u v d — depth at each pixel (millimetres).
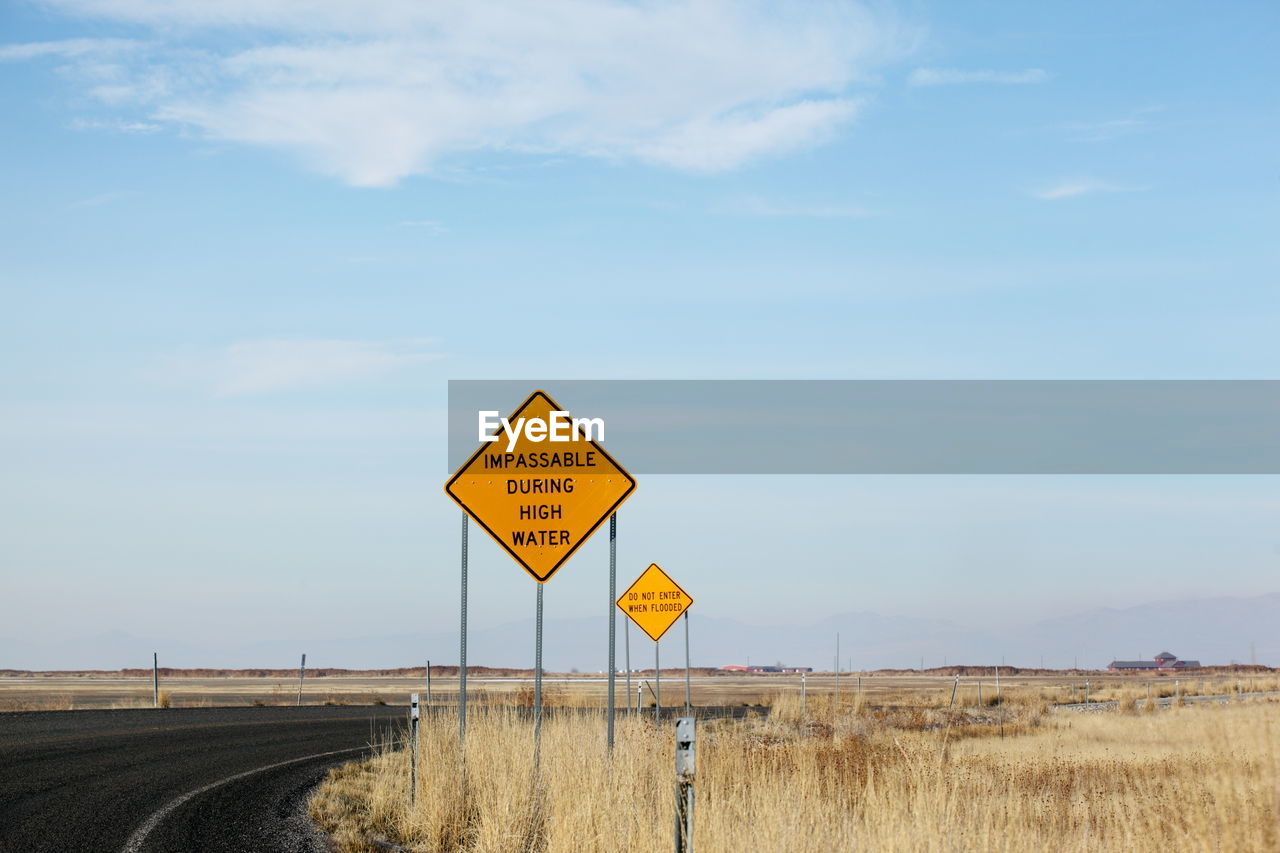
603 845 9781
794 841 9125
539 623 13648
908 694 63750
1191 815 8961
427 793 12750
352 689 77250
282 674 156250
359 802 15328
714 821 9516
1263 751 8562
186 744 22578
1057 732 30359
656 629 22328
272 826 13234
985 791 11742
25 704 44688
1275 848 8031
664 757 13188
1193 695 52188
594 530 13789
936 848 8945
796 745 16828
